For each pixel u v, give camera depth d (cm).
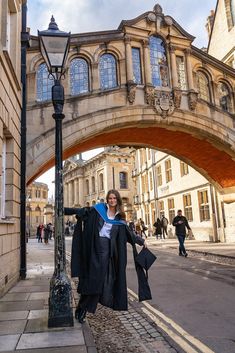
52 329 436
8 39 909
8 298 650
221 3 2217
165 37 1516
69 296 455
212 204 2078
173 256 1379
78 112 1313
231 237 1912
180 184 2502
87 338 399
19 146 973
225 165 1788
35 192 7144
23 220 962
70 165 6456
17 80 867
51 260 1398
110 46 1406
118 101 1375
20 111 1007
